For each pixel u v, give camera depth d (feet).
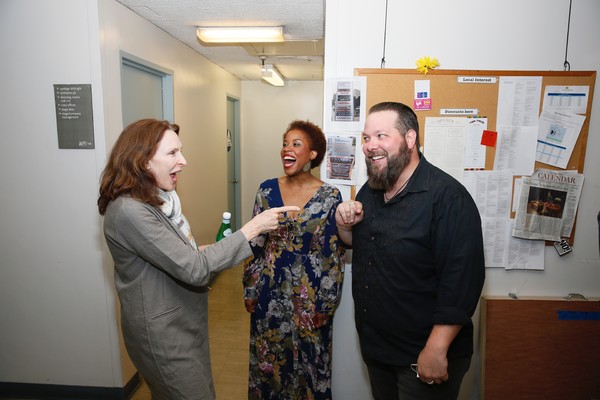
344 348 6.43
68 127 6.72
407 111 4.20
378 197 4.58
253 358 5.75
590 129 5.83
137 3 7.35
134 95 8.36
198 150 12.15
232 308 11.42
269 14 8.15
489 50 5.76
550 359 6.01
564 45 5.71
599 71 5.71
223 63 13.85
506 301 5.97
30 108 6.73
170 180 3.94
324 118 6.05
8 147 6.85
